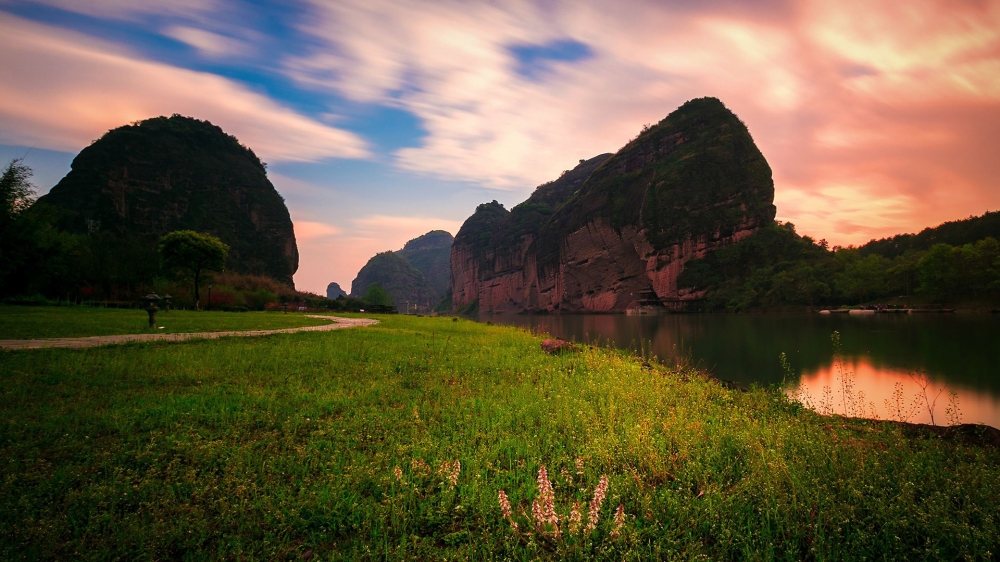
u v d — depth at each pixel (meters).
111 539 3.65
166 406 7.23
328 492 4.37
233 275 101.19
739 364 23.06
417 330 24.55
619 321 82.31
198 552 3.55
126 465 5.07
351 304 94.69
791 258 107.00
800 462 4.77
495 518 4.07
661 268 124.88
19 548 3.46
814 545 3.53
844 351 27.12
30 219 37.47
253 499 4.34
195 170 143.50
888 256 119.31
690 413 7.04
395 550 3.55
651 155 153.12
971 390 15.38
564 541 3.63
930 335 35.22
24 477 4.64
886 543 3.53
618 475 4.75
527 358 13.26
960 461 4.95
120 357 11.79
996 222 93.50
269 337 17.89
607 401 7.80
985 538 3.37
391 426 6.50
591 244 153.75
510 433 6.17
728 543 3.55
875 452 5.05
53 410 6.98
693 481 4.74
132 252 66.38
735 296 103.25
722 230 118.31
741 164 126.81
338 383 9.51
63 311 32.16
